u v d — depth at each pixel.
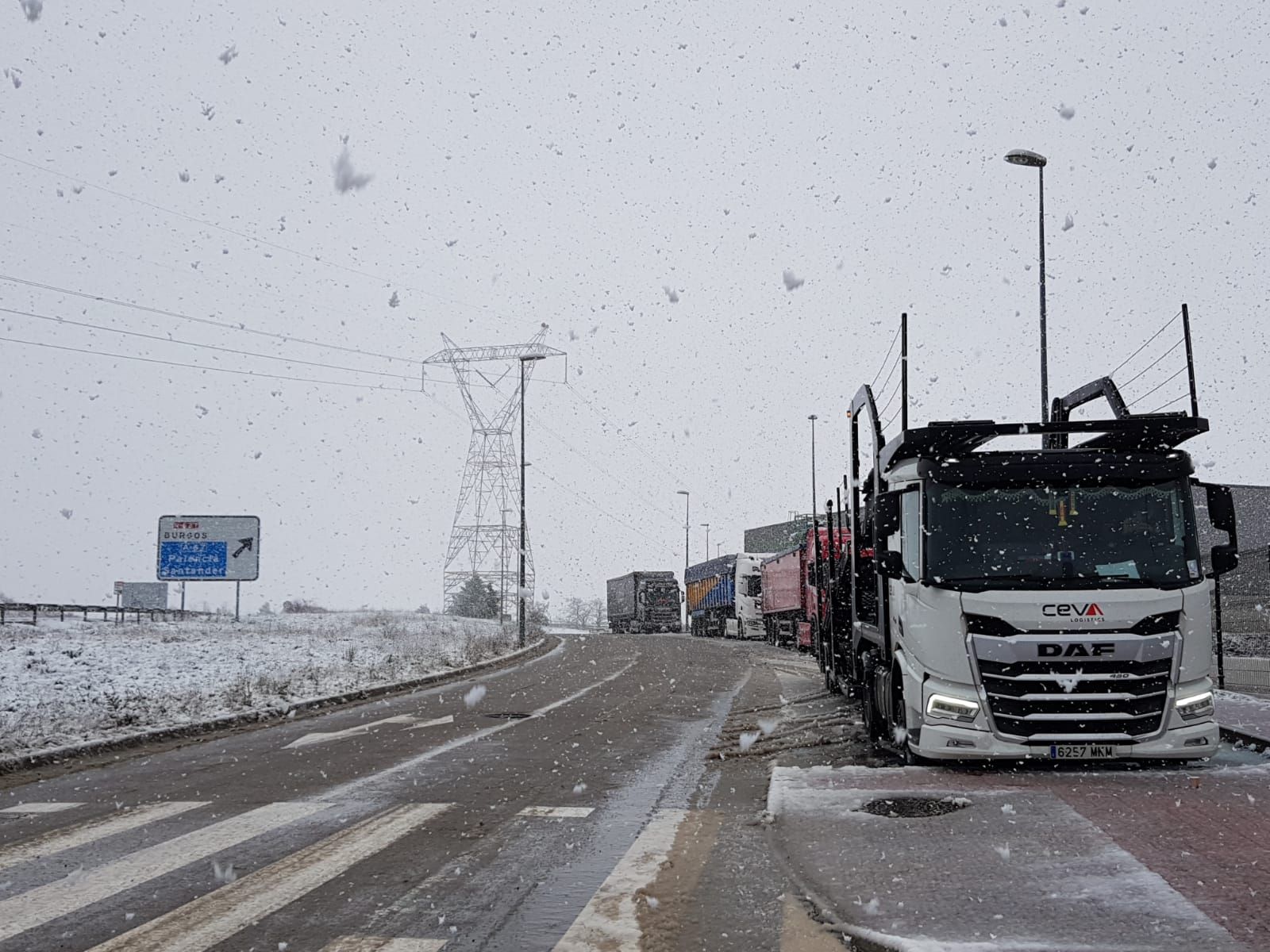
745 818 8.86
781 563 46.22
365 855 7.51
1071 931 5.17
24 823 8.95
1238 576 27.27
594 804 9.57
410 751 13.36
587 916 5.97
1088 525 10.12
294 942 5.53
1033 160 25.41
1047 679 9.62
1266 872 6.13
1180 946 4.89
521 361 48.28
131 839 8.18
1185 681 9.70
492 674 30.41
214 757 13.24
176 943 5.53
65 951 5.42
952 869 6.48
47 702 18.08
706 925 5.78
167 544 53.25
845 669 17.12
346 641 40.06
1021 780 9.50
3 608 45.25
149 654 30.78
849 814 8.27
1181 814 7.80
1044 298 25.39
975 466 10.33
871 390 13.22
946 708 9.86
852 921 5.55
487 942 5.51
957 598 9.87
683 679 27.11
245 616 61.75
